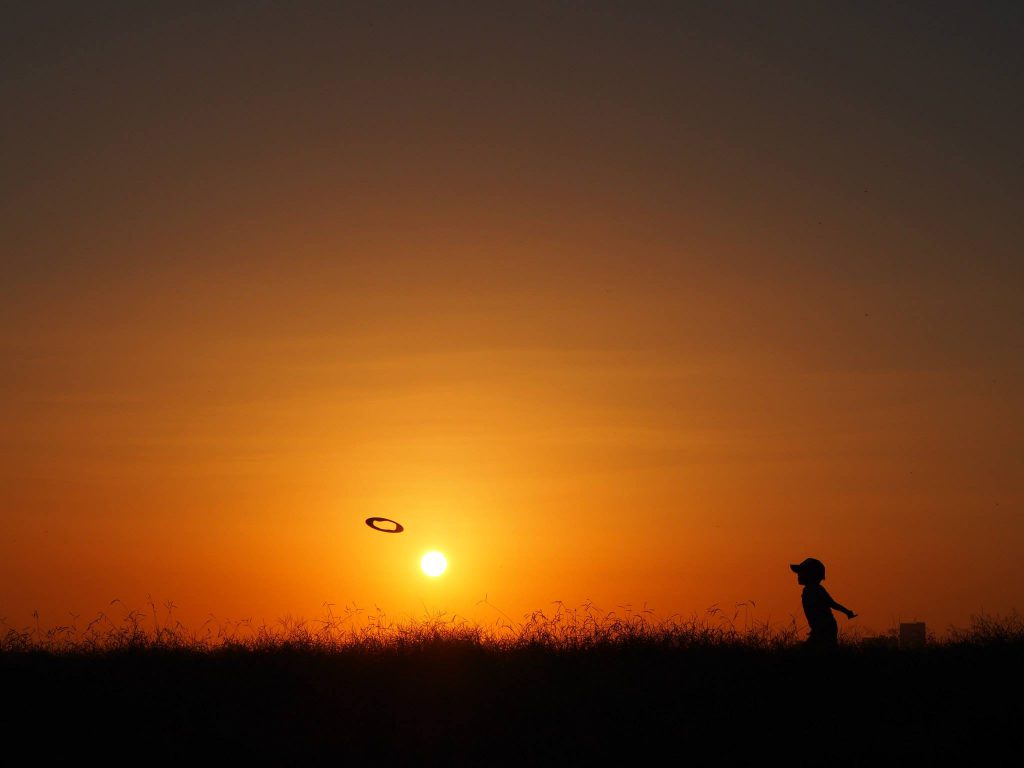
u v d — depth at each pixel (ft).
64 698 46.88
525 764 40.04
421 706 45.55
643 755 40.37
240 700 46.24
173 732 42.91
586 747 41.09
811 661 50.14
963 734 41.32
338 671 50.39
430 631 56.54
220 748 41.57
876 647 53.93
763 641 55.16
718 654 51.70
